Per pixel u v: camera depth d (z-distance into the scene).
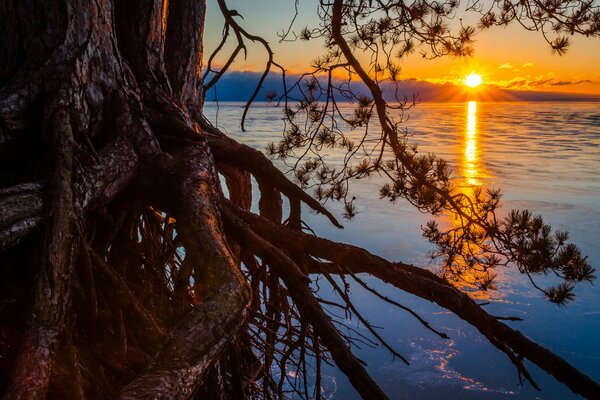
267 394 4.68
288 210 39.19
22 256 2.44
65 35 3.07
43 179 2.51
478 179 61.41
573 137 136.12
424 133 146.25
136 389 1.59
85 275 2.67
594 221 40.16
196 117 4.80
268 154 5.65
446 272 5.15
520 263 4.46
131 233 3.84
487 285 4.97
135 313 2.88
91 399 2.57
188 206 2.98
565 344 21.83
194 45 4.72
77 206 2.51
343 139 5.59
